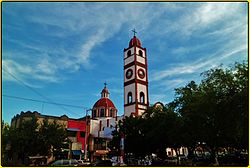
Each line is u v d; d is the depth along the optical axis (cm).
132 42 8025
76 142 6153
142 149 4888
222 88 2677
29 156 4338
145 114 5134
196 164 3962
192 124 3450
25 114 5631
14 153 4128
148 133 4422
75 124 6350
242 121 2423
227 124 2720
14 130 4222
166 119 4112
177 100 3962
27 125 4262
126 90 7675
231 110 2502
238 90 2536
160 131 4228
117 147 5131
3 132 4112
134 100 7300
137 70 7606
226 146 3969
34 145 4141
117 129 5572
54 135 4328
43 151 4238
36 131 4291
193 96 3488
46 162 4659
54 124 4481
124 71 7969
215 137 3359
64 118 6225
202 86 3259
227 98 2581
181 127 3691
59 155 5228
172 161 4650
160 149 4800
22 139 4066
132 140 4872
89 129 6750
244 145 3700
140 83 7538
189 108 3462
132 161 4897
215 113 2766
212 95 2750
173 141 4034
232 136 3058
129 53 7962
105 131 7325
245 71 2447
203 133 3272
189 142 3922
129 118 5191
